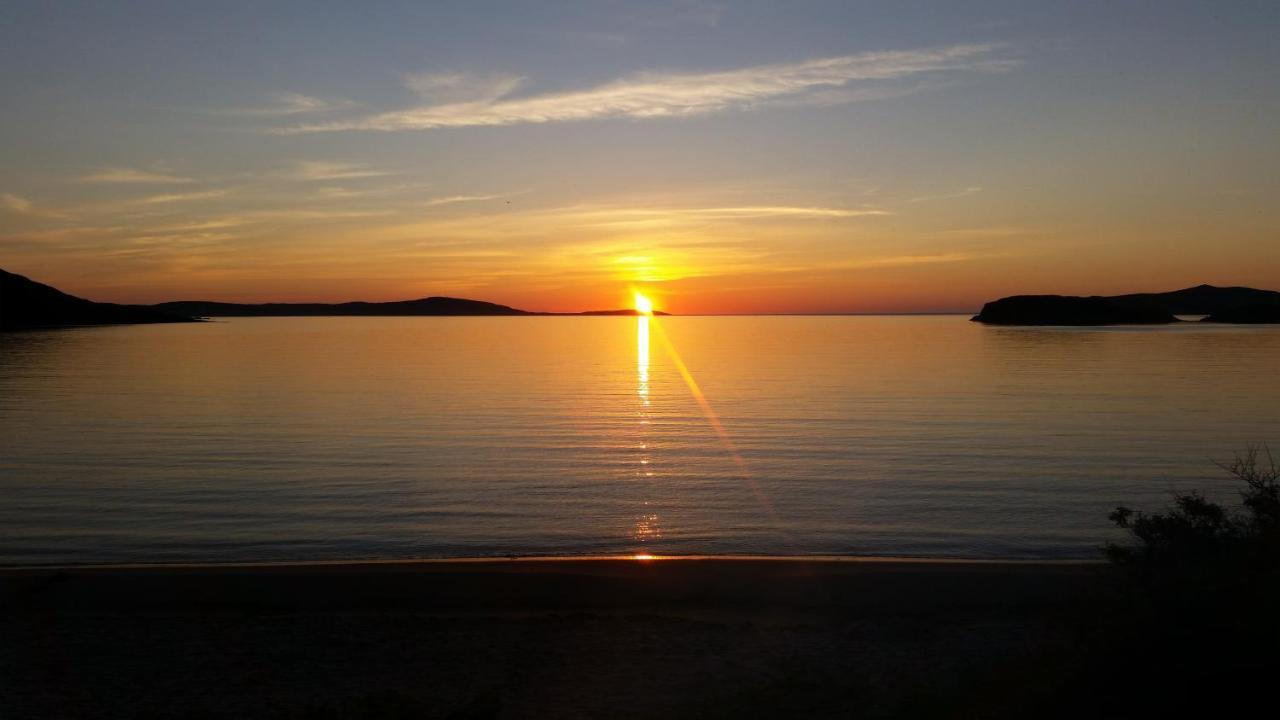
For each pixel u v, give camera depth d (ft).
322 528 54.60
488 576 40.96
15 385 165.17
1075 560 46.47
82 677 29.32
